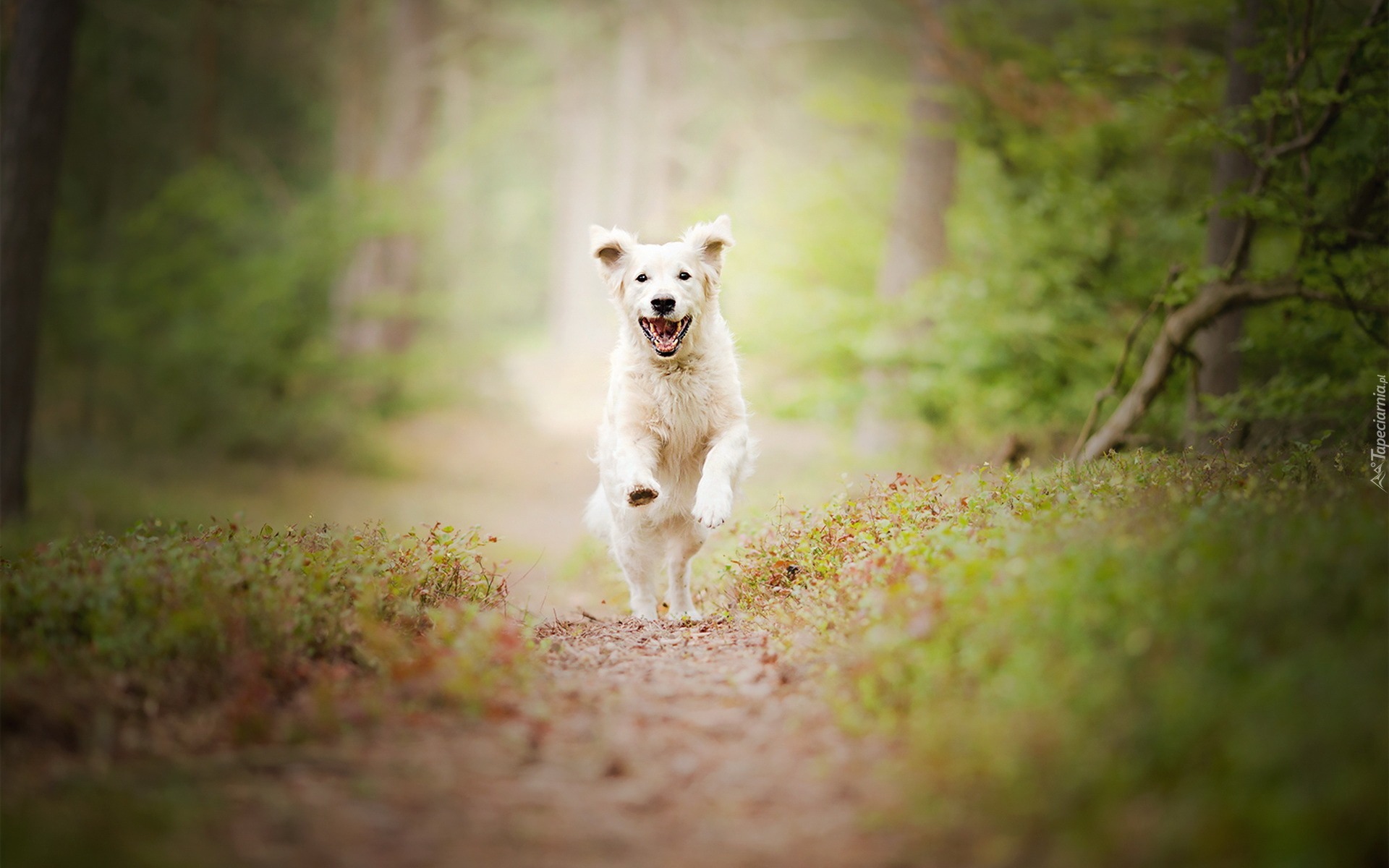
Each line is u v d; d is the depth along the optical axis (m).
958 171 21.23
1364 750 3.64
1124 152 19.12
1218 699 4.00
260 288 31.53
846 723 5.14
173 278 33.75
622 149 42.62
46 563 6.88
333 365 32.91
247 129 49.31
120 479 25.48
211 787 4.58
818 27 33.09
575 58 45.12
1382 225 12.11
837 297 19.53
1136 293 17.23
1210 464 8.20
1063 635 4.73
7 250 17.58
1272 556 4.98
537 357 43.94
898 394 18.59
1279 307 13.63
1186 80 13.05
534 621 8.19
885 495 9.22
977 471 9.49
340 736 5.21
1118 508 6.69
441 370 37.03
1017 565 5.50
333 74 47.19
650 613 10.09
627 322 9.63
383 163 40.19
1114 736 4.00
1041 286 17.53
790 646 6.67
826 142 28.02
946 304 18.02
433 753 5.05
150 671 5.51
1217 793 3.66
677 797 4.64
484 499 26.61
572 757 5.09
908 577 6.27
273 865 3.94
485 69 51.09
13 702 4.95
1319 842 3.32
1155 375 12.44
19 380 17.80
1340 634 4.45
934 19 20.55
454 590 8.06
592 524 10.91
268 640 5.89
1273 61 12.47
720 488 8.91
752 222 22.55
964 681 4.91
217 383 31.78
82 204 39.72
